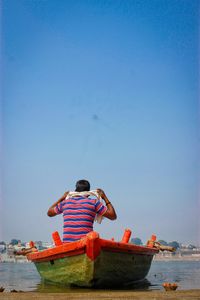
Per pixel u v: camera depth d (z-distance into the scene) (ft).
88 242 17.93
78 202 20.39
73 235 19.90
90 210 20.16
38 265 23.80
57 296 14.40
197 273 36.40
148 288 20.62
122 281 21.38
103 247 18.40
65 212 20.47
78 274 19.20
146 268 25.12
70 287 20.48
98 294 15.02
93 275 18.62
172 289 17.56
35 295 14.76
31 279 29.25
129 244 20.44
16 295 14.82
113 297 14.01
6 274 36.91
